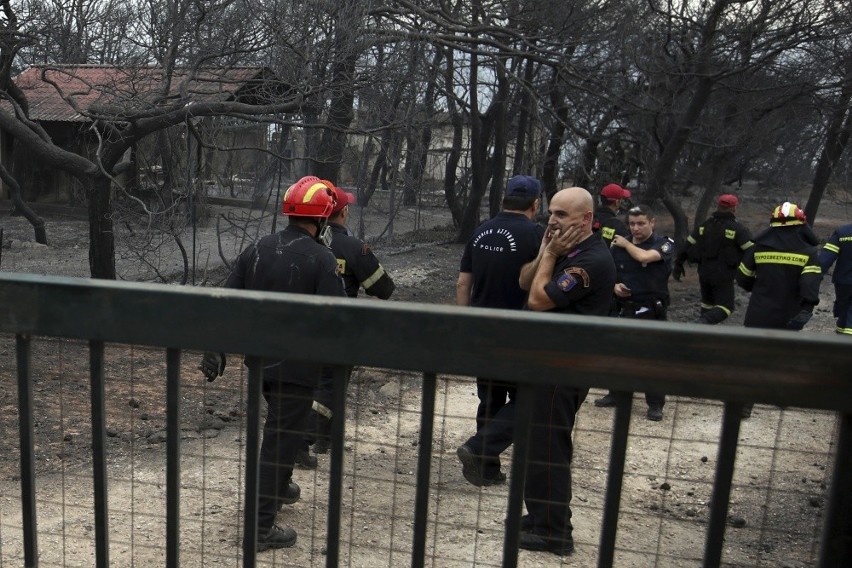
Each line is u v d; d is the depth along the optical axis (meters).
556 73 17.25
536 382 1.73
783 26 15.70
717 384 1.64
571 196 4.04
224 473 4.62
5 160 25.19
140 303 1.90
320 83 10.95
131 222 12.77
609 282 4.06
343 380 1.86
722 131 20.20
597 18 15.62
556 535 3.30
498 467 3.79
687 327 1.65
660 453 4.55
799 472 3.39
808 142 25.41
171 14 10.24
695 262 8.60
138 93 10.59
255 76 11.86
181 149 12.65
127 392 6.09
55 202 25.66
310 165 13.88
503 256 5.25
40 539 3.69
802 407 1.62
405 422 4.78
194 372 6.84
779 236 7.23
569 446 2.68
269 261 4.15
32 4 10.75
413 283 15.98
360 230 16.36
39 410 5.92
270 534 3.49
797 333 1.62
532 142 22.75
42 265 16.05
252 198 14.04
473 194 22.94
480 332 1.74
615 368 1.69
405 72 12.98
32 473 2.07
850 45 16.28
